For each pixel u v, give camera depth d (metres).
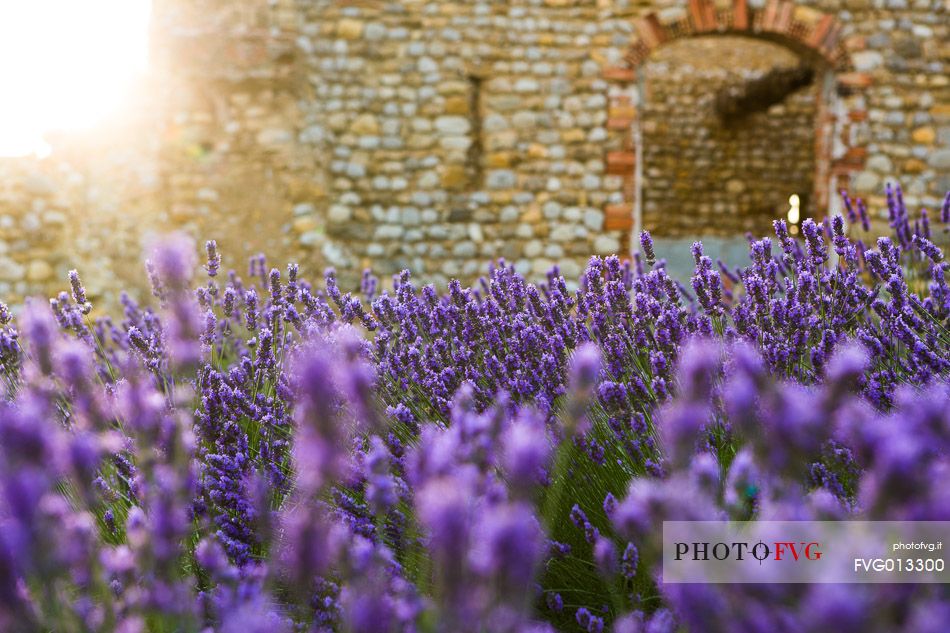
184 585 1.12
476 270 7.43
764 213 13.09
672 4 7.39
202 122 7.26
